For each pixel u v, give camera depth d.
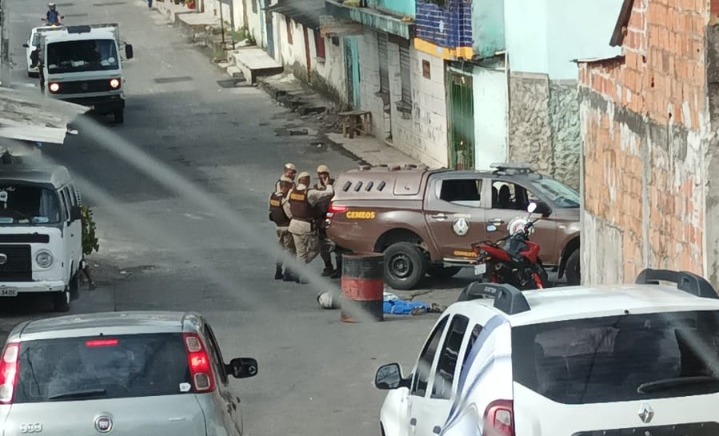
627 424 7.34
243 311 22.38
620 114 17.64
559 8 29.33
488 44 30.66
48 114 24.91
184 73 58.16
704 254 14.20
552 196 23.28
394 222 24.14
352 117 42.88
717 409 7.42
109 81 46.72
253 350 19.05
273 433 14.34
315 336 19.95
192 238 29.91
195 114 49.00
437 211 23.91
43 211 22.02
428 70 36.16
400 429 9.82
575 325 7.58
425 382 9.34
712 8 13.90
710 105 13.99
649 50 16.11
